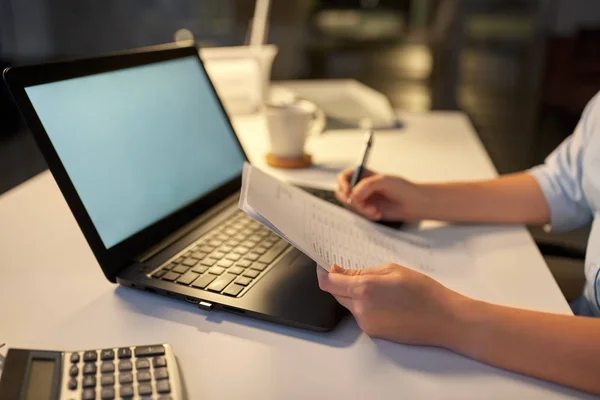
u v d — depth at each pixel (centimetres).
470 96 462
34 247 79
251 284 66
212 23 439
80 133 70
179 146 87
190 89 95
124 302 65
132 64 83
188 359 56
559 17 508
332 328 59
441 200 89
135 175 76
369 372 54
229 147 100
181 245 75
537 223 93
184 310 64
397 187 87
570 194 93
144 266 70
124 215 72
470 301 58
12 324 60
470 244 82
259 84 154
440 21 490
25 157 326
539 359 54
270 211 65
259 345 58
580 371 53
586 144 93
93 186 69
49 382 49
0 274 71
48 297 66
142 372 51
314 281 67
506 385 53
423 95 447
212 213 86
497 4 492
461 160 123
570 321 56
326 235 70
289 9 470
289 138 115
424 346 58
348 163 120
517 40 511
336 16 496
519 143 375
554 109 427
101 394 48
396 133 144
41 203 96
